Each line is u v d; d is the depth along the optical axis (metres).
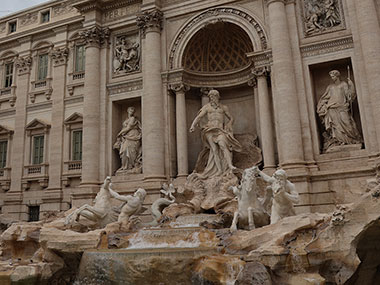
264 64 22.45
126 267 12.30
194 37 24.94
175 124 25.02
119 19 27.34
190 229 15.38
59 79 30.45
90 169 25.48
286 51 21.45
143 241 15.33
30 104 31.53
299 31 22.08
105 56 27.31
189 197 21.55
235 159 23.48
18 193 30.17
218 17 24.20
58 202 28.33
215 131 22.66
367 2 20.12
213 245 13.91
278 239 12.00
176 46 25.05
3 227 27.47
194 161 25.58
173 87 24.58
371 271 14.00
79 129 29.06
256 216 15.42
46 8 32.59
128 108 26.58
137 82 25.94
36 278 14.97
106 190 19.91
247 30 23.28
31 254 17.88
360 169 18.84
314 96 21.91
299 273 11.23
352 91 20.47
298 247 11.80
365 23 19.95
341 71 21.72
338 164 19.91
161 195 22.80
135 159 25.52
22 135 31.14
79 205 24.92
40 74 32.03
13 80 32.97
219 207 19.78
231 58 25.92
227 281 11.12
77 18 30.33
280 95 21.05
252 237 12.93
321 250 11.73
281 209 14.38
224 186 20.73
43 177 29.34
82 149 26.20
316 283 10.60
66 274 16.22
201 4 24.77
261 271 10.59
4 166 31.88
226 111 23.45
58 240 15.55
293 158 20.16
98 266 13.13
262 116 22.11
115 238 15.59
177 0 25.52
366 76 19.81
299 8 22.38
